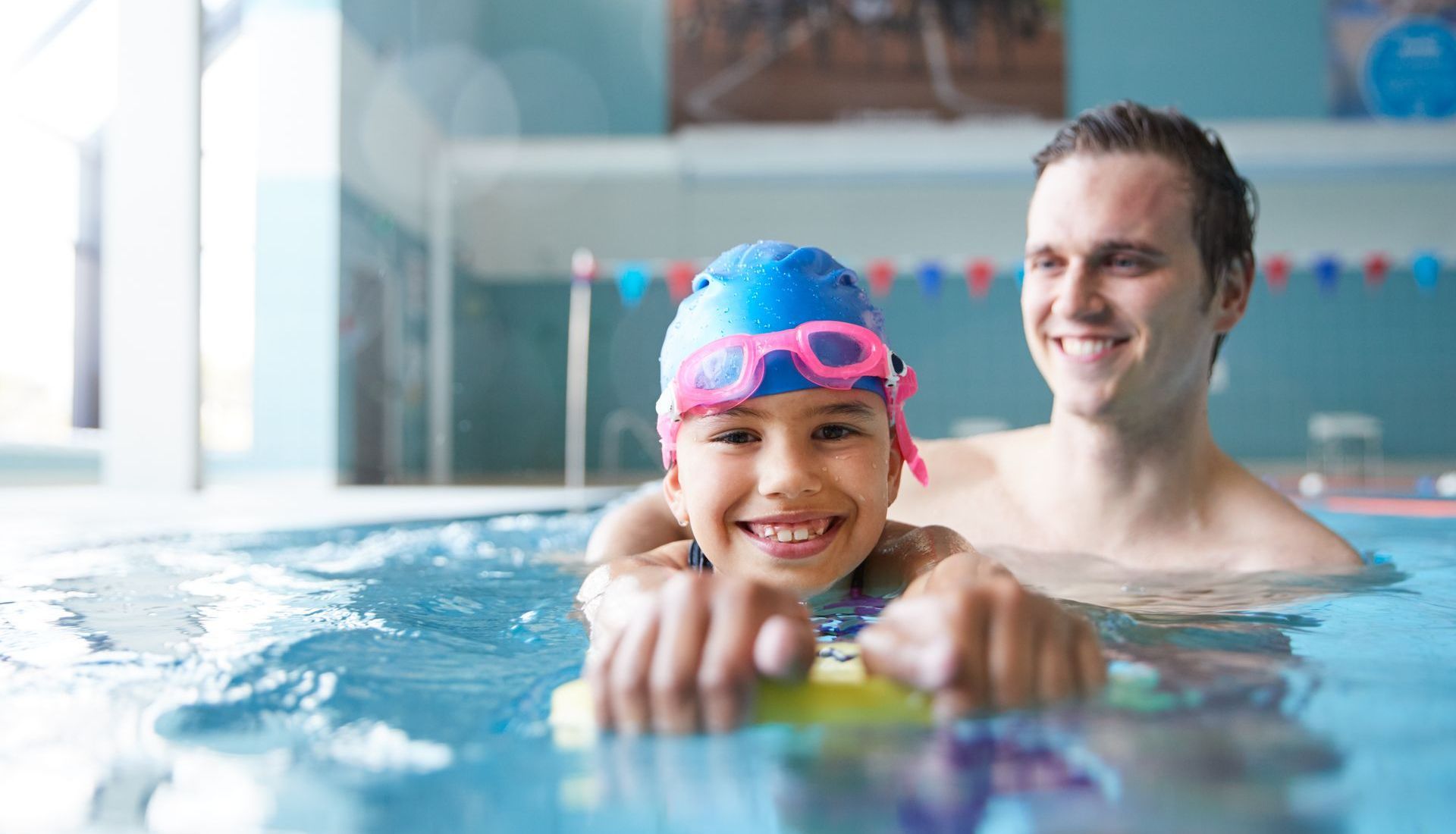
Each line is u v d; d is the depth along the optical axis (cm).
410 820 55
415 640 106
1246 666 87
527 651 100
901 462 142
